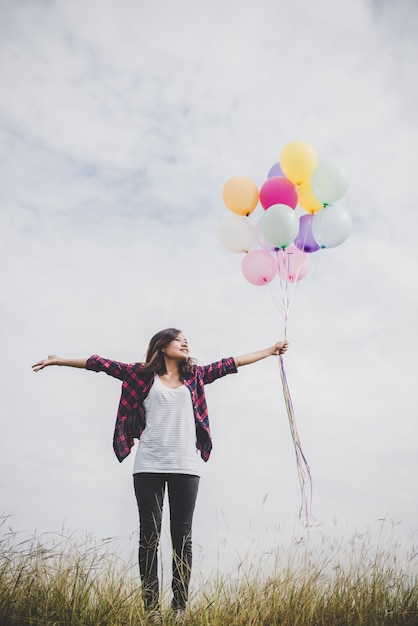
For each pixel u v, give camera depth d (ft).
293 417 12.71
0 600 9.49
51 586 9.98
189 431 10.62
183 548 10.05
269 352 12.13
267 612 9.76
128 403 11.00
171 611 9.77
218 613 9.72
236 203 14.23
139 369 11.10
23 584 9.96
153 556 9.98
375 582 10.87
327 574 10.98
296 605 10.18
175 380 11.14
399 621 10.29
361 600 10.55
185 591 9.82
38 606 9.55
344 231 13.64
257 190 14.28
